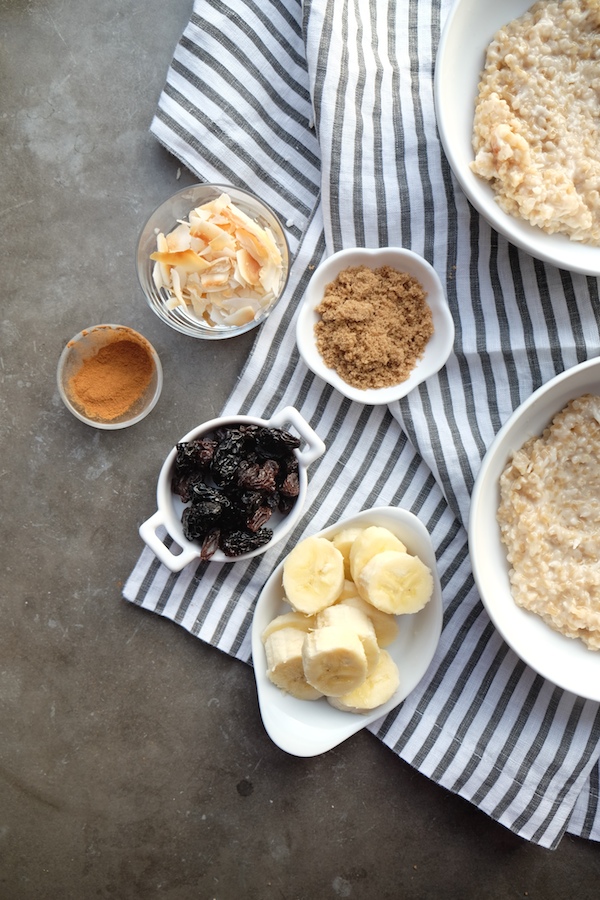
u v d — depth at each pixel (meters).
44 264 0.51
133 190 0.51
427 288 0.50
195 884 0.52
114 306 0.51
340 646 0.46
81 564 0.51
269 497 0.49
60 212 0.51
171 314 0.50
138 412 0.51
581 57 0.48
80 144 0.51
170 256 0.48
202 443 0.48
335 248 0.50
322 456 0.51
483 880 0.52
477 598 0.51
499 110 0.47
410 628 0.50
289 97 0.51
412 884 0.52
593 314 0.50
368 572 0.47
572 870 0.52
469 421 0.50
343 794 0.52
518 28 0.47
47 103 0.51
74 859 0.52
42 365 0.51
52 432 0.51
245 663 0.51
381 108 0.50
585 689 0.48
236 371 0.52
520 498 0.48
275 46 0.50
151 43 0.51
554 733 0.50
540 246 0.47
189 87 0.50
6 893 0.51
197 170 0.50
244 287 0.49
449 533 0.51
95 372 0.50
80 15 0.51
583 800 0.51
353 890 0.52
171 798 0.52
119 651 0.52
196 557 0.49
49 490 0.51
